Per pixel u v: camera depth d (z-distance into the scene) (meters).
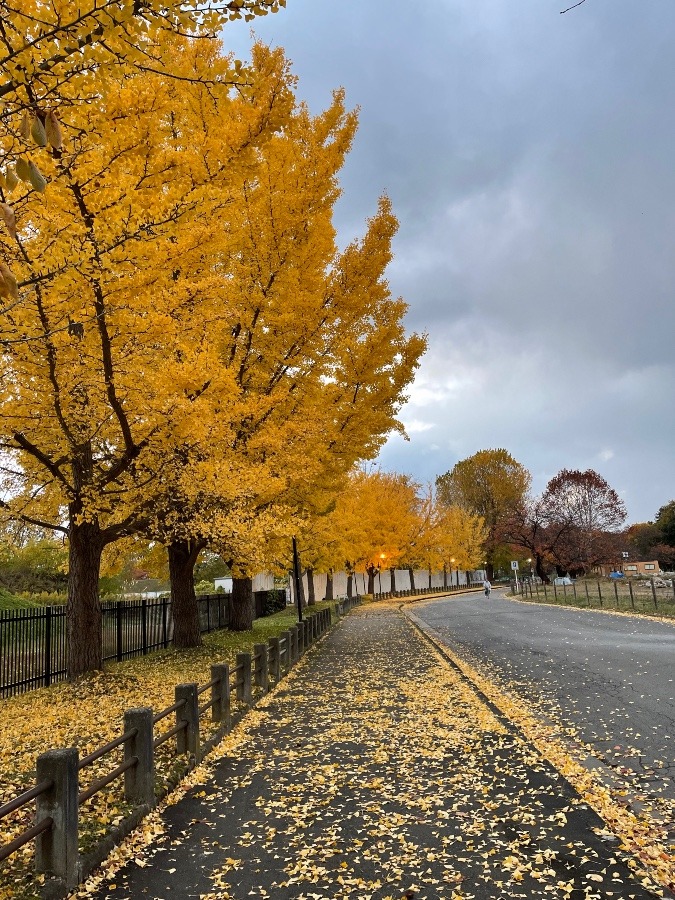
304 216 12.02
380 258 13.01
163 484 9.84
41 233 5.75
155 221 5.66
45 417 8.60
